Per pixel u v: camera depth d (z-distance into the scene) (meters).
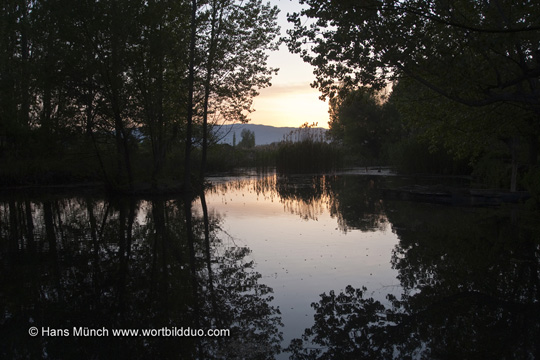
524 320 4.19
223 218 10.99
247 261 6.58
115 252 7.38
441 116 12.38
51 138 18.12
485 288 5.14
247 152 36.66
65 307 4.76
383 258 6.58
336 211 11.75
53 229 9.76
